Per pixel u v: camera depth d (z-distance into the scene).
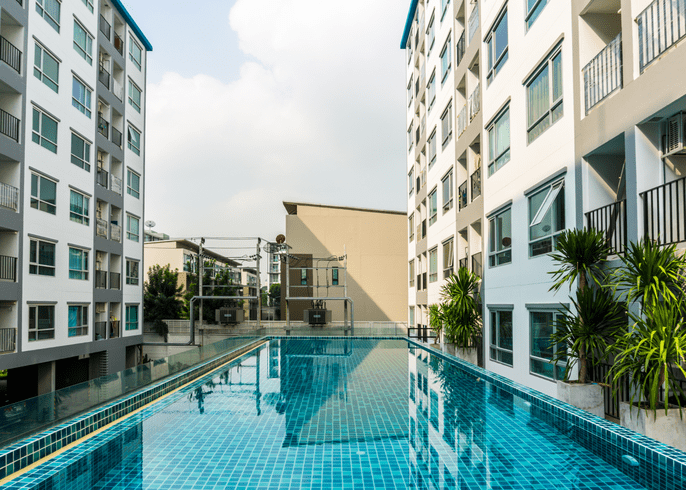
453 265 19.62
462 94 19.45
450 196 20.38
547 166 10.71
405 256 42.38
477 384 12.54
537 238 11.20
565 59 9.96
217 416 9.24
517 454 6.78
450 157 20.25
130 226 29.20
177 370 13.02
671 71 6.71
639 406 6.45
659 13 7.29
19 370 21.61
